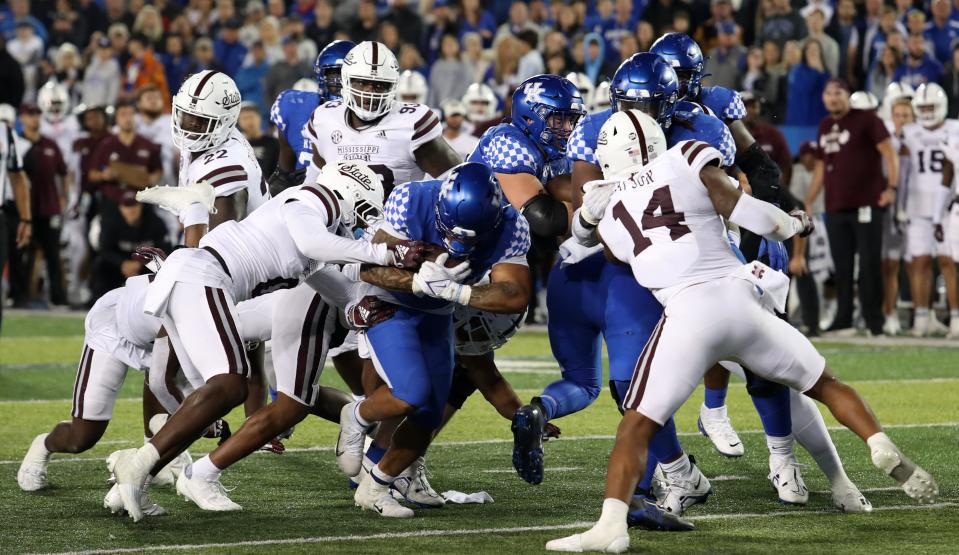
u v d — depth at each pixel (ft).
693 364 50.55
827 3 164.66
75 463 69.10
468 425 81.82
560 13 167.32
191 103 64.59
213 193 61.77
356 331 57.93
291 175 79.15
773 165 68.90
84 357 60.54
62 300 161.58
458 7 184.03
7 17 203.10
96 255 148.66
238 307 63.46
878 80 148.56
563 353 60.13
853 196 127.34
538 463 54.70
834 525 54.13
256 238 56.18
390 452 56.65
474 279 56.70
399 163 70.79
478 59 166.91
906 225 130.62
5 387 98.07
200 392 54.29
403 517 56.18
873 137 126.72
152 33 191.93
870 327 130.72
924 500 51.70
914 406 87.45
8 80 172.14
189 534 52.60
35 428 79.92
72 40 201.16
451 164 71.67
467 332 59.98
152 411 64.13
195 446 75.61
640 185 52.85
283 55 176.14
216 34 191.11
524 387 97.25
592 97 134.10
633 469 49.70
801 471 66.39
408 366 55.31
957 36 152.66
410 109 70.95
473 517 56.29
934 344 124.26
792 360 51.93
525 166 64.08
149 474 54.24
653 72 58.54
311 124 71.97
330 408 65.36
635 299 56.90
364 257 54.34
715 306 50.75
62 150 162.81
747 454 71.67
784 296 52.54
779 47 155.43
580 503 59.36
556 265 60.85
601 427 81.30
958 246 127.54
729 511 57.41
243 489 62.75
